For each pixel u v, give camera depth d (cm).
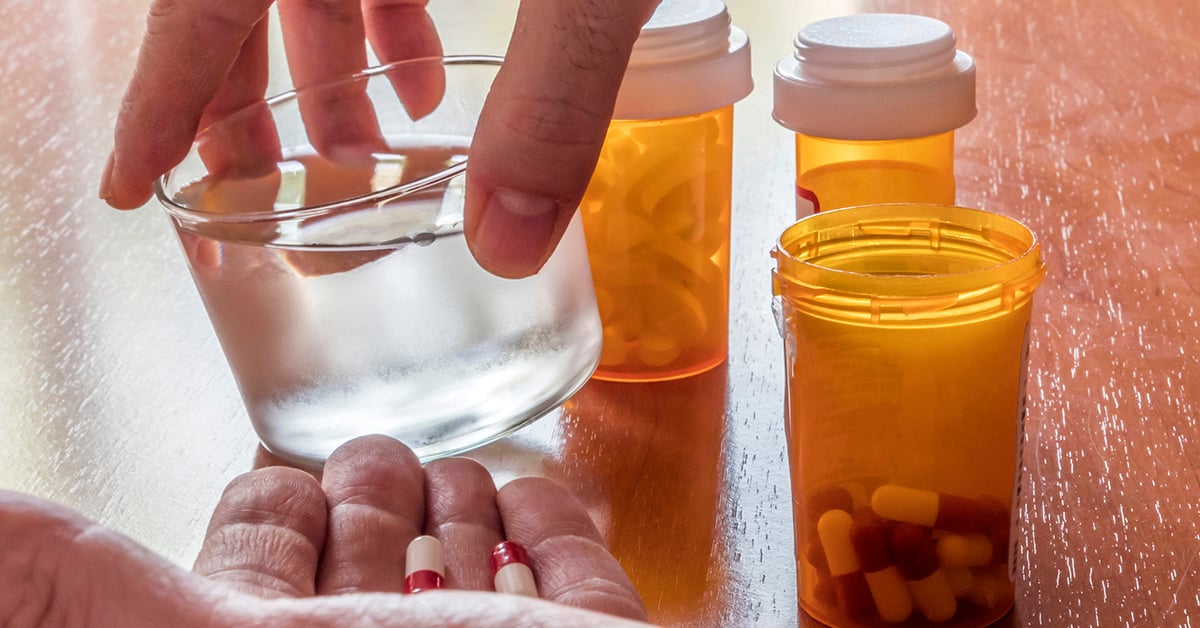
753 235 67
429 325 54
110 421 59
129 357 62
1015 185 69
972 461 48
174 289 66
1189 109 74
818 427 48
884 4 100
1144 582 50
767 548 52
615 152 57
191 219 53
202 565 48
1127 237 64
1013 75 83
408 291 53
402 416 54
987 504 48
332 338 53
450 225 53
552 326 55
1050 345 59
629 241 58
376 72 58
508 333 54
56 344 63
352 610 41
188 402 59
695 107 56
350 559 49
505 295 54
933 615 48
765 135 77
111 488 56
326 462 52
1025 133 73
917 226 50
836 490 48
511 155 47
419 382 54
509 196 48
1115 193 67
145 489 56
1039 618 49
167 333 63
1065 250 64
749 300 63
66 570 42
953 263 50
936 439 47
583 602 47
